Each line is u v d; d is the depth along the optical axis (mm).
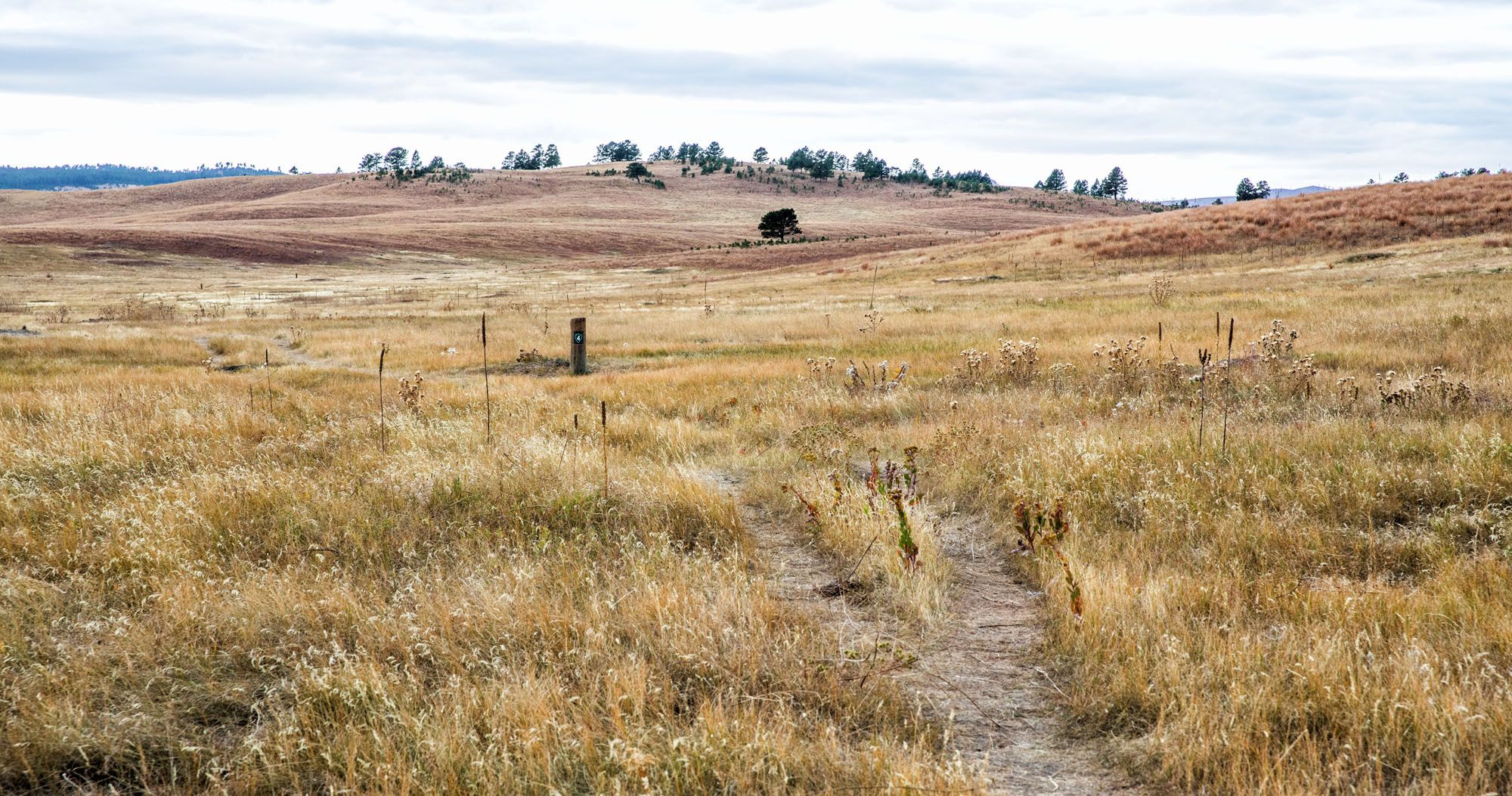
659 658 4293
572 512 6773
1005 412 10984
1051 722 3869
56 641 4582
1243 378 12109
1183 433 8633
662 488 7176
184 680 4254
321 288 67250
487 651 4422
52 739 3678
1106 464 7508
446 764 3361
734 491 7961
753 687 4012
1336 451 7820
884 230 155750
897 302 35344
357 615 4812
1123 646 4293
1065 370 13766
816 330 24609
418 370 19656
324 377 17734
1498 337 13867
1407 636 4117
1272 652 4152
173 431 9945
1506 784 3145
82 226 114125
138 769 3615
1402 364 12852
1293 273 34656
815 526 6496
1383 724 3461
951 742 3682
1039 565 5590
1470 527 5852
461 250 114125
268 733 3723
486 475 7645
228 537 6258
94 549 5883
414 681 4031
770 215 130500
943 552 6105
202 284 70875
